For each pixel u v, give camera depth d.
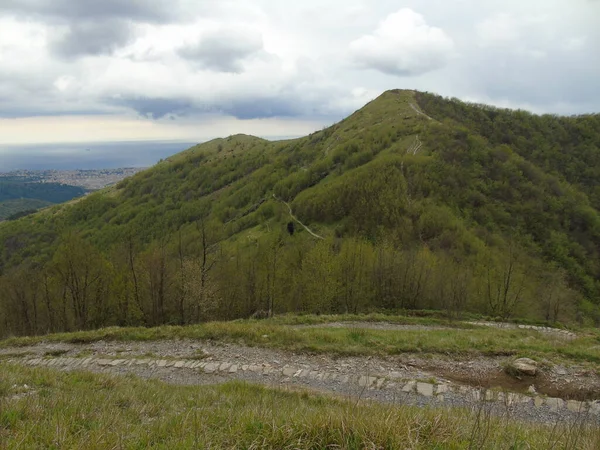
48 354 19.50
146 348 19.22
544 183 76.88
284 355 17.17
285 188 98.06
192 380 15.16
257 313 36.25
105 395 9.04
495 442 5.25
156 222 113.94
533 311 39.97
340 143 116.38
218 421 6.50
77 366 17.31
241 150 180.38
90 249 37.53
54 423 5.87
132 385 11.55
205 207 119.50
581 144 114.50
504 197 69.31
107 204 140.12
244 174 142.62
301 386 13.97
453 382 13.86
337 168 96.06
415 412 6.17
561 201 72.56
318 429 5.17
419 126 96.44
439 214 57.56
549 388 13.02
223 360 16.97
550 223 67.19
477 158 77.50
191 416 6.72
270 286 37.31
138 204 136.75
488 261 44.66
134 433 5.78
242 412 6.71
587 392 12.61
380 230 57.47
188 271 34.00
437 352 16.36
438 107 132.88
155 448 5.12
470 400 11.96
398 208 60.50
